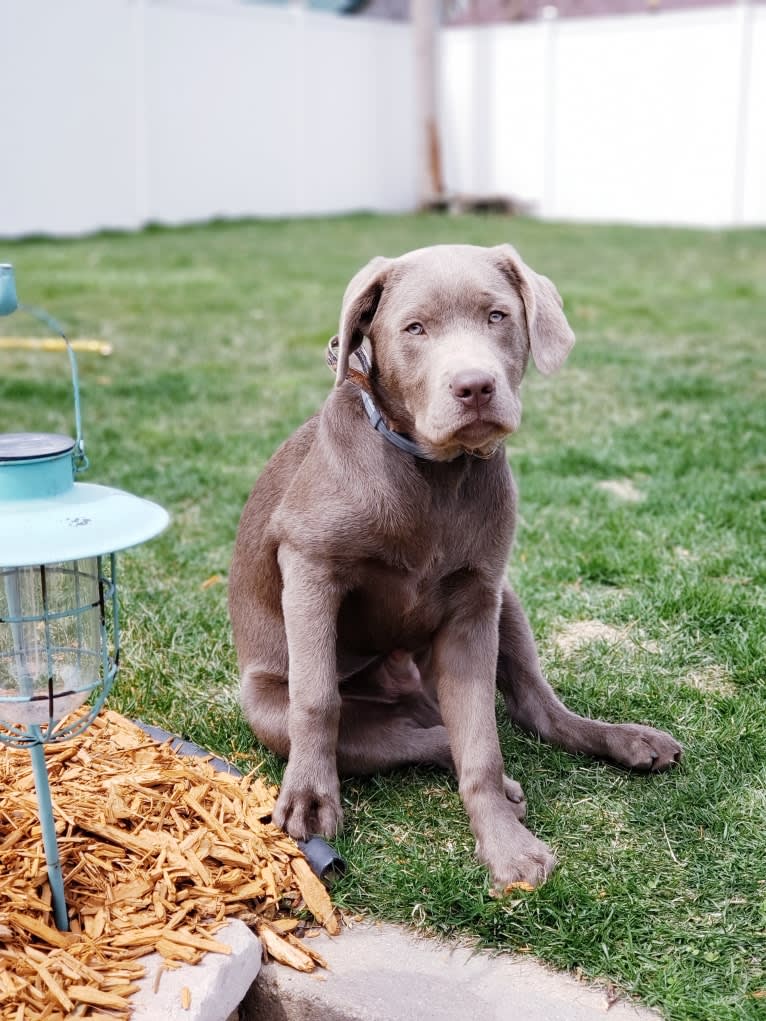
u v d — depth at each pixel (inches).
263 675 66.3
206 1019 45.5
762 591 88.0
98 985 45.8
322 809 58.3
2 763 60.1
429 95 394.3
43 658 46.5
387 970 49.8
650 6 389.1
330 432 59.6
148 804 57.0
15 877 50.6
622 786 63.7
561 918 52.1
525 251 299.1
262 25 357.7
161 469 117.6
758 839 58.3
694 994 48.1
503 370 54.2
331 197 393.7
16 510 41.7
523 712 68.8
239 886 52.8
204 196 356.8
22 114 305.9
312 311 212.1
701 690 74.5
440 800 62.9
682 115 364.8
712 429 132.9
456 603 61.5
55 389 148.8
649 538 99.0
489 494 59.5
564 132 388.2
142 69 330.6
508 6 418.6
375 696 68.7
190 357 172.7
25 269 253.0
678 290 239.0
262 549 64.8
